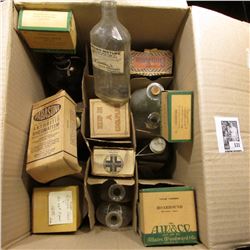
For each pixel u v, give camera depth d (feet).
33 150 2.55
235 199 2.28
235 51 2.63
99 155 2.75
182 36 2.91
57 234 2.62
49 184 2.83
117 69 2.72
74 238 2.50
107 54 2.67
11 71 2.38
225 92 2.48
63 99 2.61
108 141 2.83
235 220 2.25
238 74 2.59
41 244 2.30
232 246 2.21
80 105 3.14
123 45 2.71
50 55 3.23
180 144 3.03
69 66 3.13
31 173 2.49
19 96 2.54
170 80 3.28
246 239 2.24
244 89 2.59
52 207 2.62
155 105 2.99
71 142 2.58
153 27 2.95
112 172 2.73
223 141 2.36
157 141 2.97
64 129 2.48
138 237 2.59
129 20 2.80
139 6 2.58
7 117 2.26
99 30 2.68
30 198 2.66
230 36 2.65
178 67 3.08
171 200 2.46
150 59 3.18
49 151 2.44
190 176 2.65
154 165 3.32
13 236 2.25
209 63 2.48
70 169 2.50
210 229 2.20
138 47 3.41
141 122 3.07
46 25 2.52
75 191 2.67
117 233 2.72
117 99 2.86
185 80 2.81
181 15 2.72
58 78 3.17
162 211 2.43
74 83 3.21
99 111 2.86
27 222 2.55
